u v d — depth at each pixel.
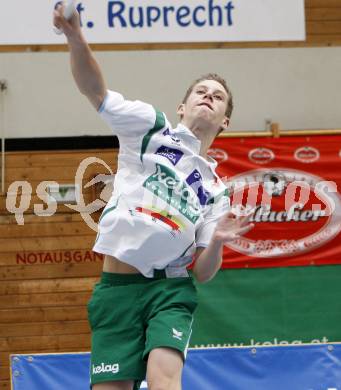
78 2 11.78
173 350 5.41
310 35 14.10
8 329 13.29
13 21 11.73
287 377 8.16
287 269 13.38
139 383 6.00
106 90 5.72
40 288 13.38
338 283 13.43
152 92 13.86
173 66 13.92
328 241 13.42
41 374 8.12
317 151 13.52
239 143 13.45
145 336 5.69
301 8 12.06
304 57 14.05
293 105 13.97
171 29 11.88
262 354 8.18
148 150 5.80
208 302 13.23
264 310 13.31
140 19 11.84
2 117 13.68
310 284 13.40
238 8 11.99
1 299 13.34
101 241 5.77
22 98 13.74
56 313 13.35
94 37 11.79
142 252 5.63
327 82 14.05
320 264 13.41
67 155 13.59
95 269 13.44
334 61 14.09
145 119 5.75
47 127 13.72
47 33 11.77
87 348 13.34
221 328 13.21
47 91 13.79
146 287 5.71
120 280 5.77
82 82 5.59
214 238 5.65
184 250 5.77
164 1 11.88
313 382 8.16
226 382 8.11
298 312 13.35
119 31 11.81
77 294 13.40
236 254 13.34
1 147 13.61
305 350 8.21
